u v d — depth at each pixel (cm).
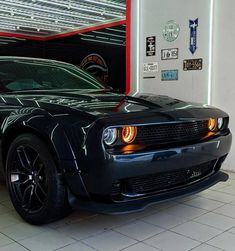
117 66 738
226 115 281
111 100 255
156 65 476
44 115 231
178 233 236
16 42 963
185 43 443
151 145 222
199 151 243
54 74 345
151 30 477
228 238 229
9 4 650
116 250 212
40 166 239
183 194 240
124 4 636
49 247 217
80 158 210
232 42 400
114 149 207
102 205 215
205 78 428
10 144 268
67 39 895
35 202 248
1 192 327
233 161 406
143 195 226
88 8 666
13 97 273
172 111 238
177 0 445
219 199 306
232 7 397
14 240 227
